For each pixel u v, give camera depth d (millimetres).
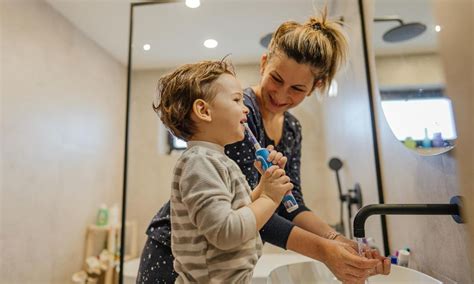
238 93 722
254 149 825
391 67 1054
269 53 1002
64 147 2117
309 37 894
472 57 370
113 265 2291
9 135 1706
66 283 2098
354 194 1617
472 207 373
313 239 751
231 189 642
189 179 605
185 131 706
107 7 2012
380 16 1129
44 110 1950
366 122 1340
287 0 1689
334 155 1957
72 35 2203
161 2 1836
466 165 381
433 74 735
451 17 411
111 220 2441
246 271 605
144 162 2246
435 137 750
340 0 1489
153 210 2213
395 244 1110
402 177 1022
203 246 601
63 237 2090
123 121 2789
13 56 1745
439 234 812
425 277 741
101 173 2504
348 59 1154
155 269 828
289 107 1011
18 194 1752
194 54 2008
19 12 1788
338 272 705
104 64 2545
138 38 2031
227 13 1820
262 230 795
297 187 1085
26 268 1786
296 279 917
